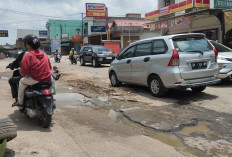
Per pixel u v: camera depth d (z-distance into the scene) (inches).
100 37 1604.3
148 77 281.9
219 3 584.7
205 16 694.5
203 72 253.0
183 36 257.0
